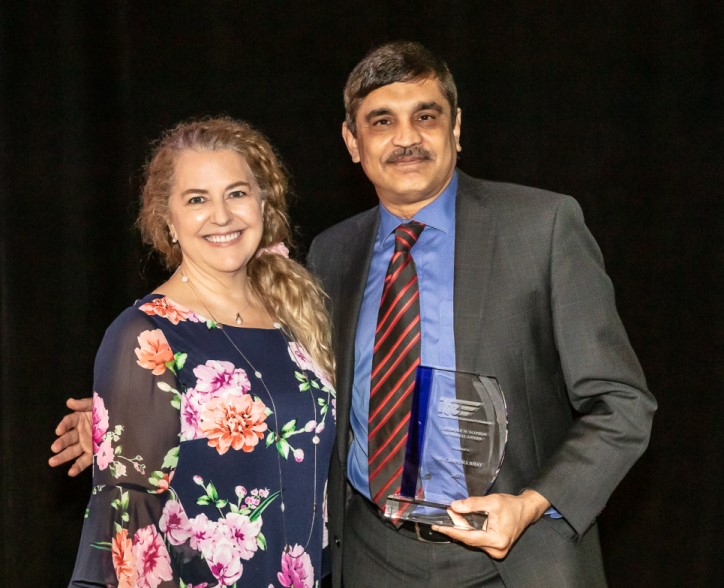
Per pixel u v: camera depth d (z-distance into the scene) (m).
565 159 3.10
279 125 3.15
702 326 3.09
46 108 3.07
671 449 3.15
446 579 1.81
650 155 3.08
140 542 1.69
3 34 3.04
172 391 1.75
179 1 3.11
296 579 1.85
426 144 1.85
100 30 3.09
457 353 1.79
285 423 1.86
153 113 3.12
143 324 1.78
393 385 1.83
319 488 1.90
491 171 3.12
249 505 1.80
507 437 1.76
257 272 2.01
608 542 3.23
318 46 3.13
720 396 3.10
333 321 2.03
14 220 3.09
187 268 1.91
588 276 1.77
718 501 3.13
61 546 3.20
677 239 3.09
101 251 3.12
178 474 1.75
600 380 1.74
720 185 3.05
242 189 1.88
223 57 3.12
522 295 1.78
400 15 3.10
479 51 3.10
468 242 1.85
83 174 3.09
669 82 3.06
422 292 1.87
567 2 3.07
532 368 1.79
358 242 2.05
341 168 3.16
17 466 3.15
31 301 3.11
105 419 1.73
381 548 1.87
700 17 3.04
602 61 3.07
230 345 1.86
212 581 1.76
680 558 3.17
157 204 1.90
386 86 1.86
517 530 1.62
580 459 1.70
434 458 1.73
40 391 3.13
